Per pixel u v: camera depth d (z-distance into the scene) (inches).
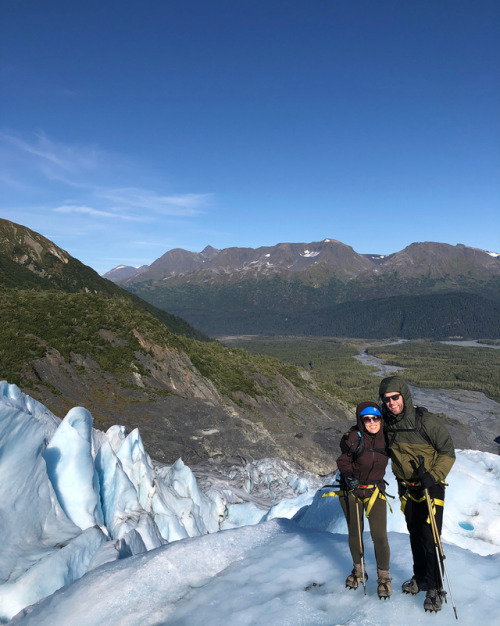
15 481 241.8
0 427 232.2
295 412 2142.0
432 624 121.9
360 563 142.4
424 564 135.4
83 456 316.2
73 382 1427.2
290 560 167.8
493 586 138.0
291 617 128.8
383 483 143.8
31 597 202.7
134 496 385.7
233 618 132.1
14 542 230.7
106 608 147.5
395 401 143.1
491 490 288.5
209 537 192.1
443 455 137.9
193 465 1136.2
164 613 142.9
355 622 123.7
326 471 1376.7
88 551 241.1
